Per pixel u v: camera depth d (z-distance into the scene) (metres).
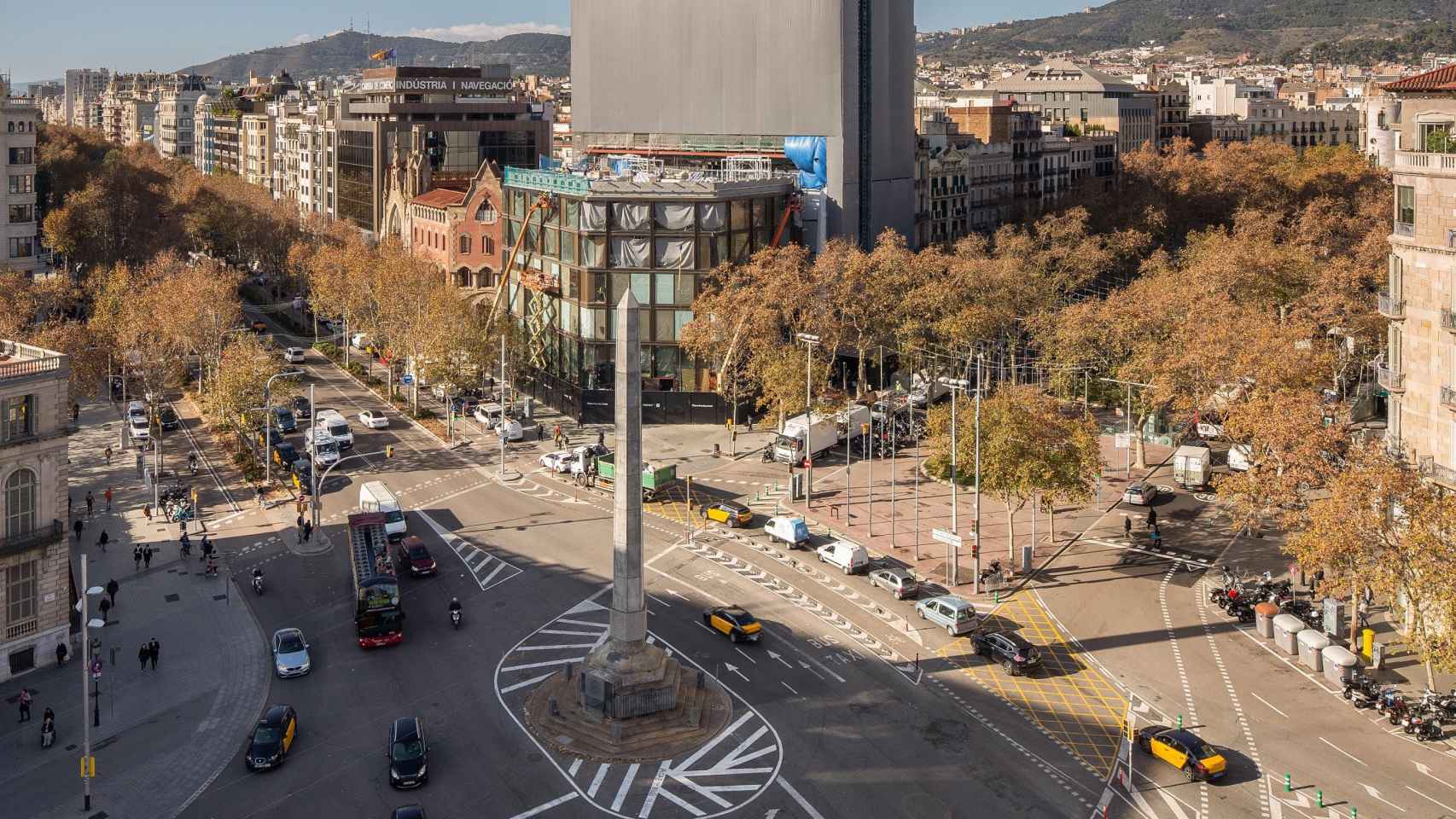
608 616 85.06
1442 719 68.06
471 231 193.38
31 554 75.94
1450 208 77.00
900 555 97.38
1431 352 78.88
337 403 153.62
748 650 79.31
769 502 112.31
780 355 127.12
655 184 140.12
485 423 142.38
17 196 184.12
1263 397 93.94
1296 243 169.38
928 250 152.50
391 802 61.41
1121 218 197.25
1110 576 92.50
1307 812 59.94
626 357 68.62
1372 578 70.62
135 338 133.88
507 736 68.19
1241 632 82.06
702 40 170.88
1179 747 64.12
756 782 63.03
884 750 66.44
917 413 140.00
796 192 159.62
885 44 169.75
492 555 98.19
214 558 97.12
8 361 80.38
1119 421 140.00
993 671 76.62
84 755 62.03
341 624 84.31
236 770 64.62
